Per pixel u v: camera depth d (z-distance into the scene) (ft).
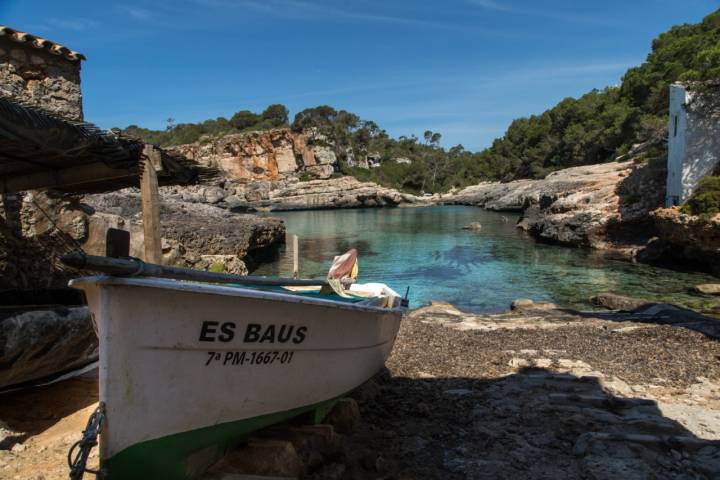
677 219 81.82
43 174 24.67
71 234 32.35
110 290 12.09
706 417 22.27
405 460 18.98
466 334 39.83
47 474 15.08
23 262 29.40
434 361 32.37
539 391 26.30
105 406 12.39
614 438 19.48
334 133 456.04
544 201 155.74
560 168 287.48
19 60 30.12
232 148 390.21
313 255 110.83
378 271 88.43
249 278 19.01
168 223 83.56
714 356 32.30
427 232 158.30
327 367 18.47
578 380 27.61
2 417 19.12
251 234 90.43
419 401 25.26
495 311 58.29
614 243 110.42
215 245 82.23
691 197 87.61
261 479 15.31
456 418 23.04
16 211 29.25
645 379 28.32
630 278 77.46
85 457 11.93
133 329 12.52
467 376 29.45
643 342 36.14
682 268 85.10
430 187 431.84
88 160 22.99
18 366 19.06
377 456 18.99
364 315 19.67
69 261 10.65
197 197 282.77
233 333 14.39
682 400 25.00
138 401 12.87
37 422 19.04
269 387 16.07
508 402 24.76
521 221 164.04
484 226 173.27
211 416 14.57
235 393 15.06
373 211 296.10
